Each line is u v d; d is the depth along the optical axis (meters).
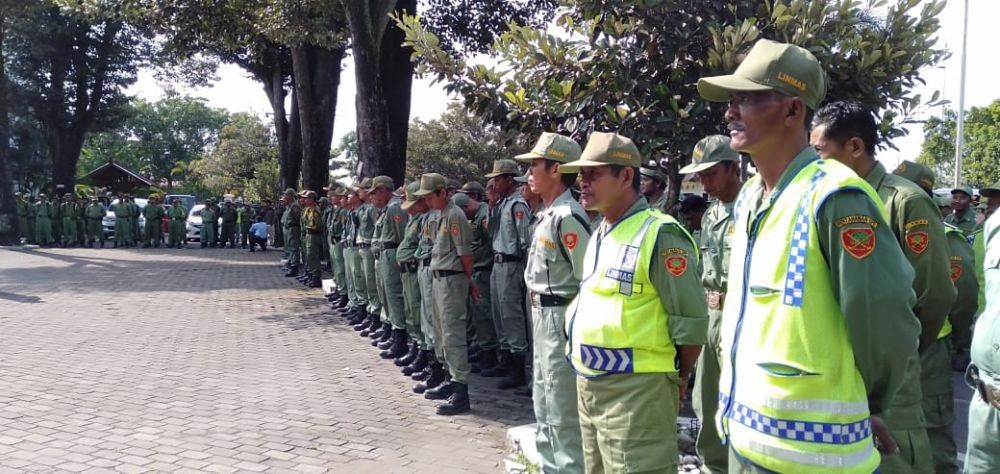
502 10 18.41
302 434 5.52
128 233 27.58
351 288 10.63
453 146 34.53
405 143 16.67
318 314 11.62
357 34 13.27
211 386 6.90
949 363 4.10
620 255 3.05
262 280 16.47
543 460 4.05
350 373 7.61
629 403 2.96
